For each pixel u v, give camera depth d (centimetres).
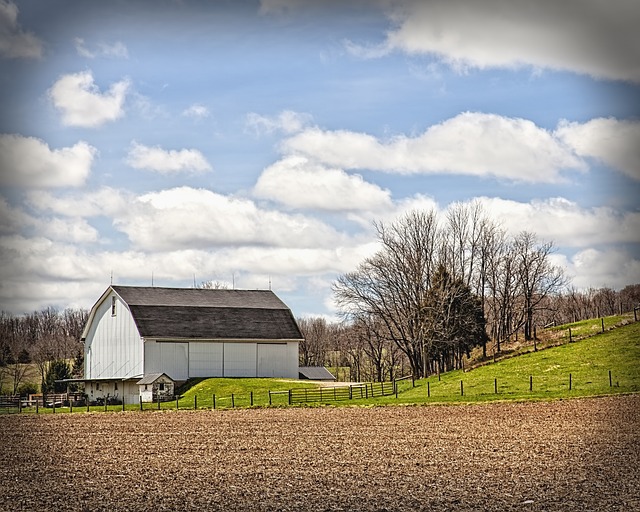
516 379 7169
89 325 9631
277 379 8931
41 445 4591
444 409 6106
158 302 9294
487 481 3259
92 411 7375
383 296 9100
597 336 8262
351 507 2850
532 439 4362
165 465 3781
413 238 9156
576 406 5728
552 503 2853
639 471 3403
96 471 3634
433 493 3056
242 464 3778
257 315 9594
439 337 8888
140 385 8406
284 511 2800
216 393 8200
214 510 2825
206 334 9075
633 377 6656
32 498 3044
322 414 6169
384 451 4106
